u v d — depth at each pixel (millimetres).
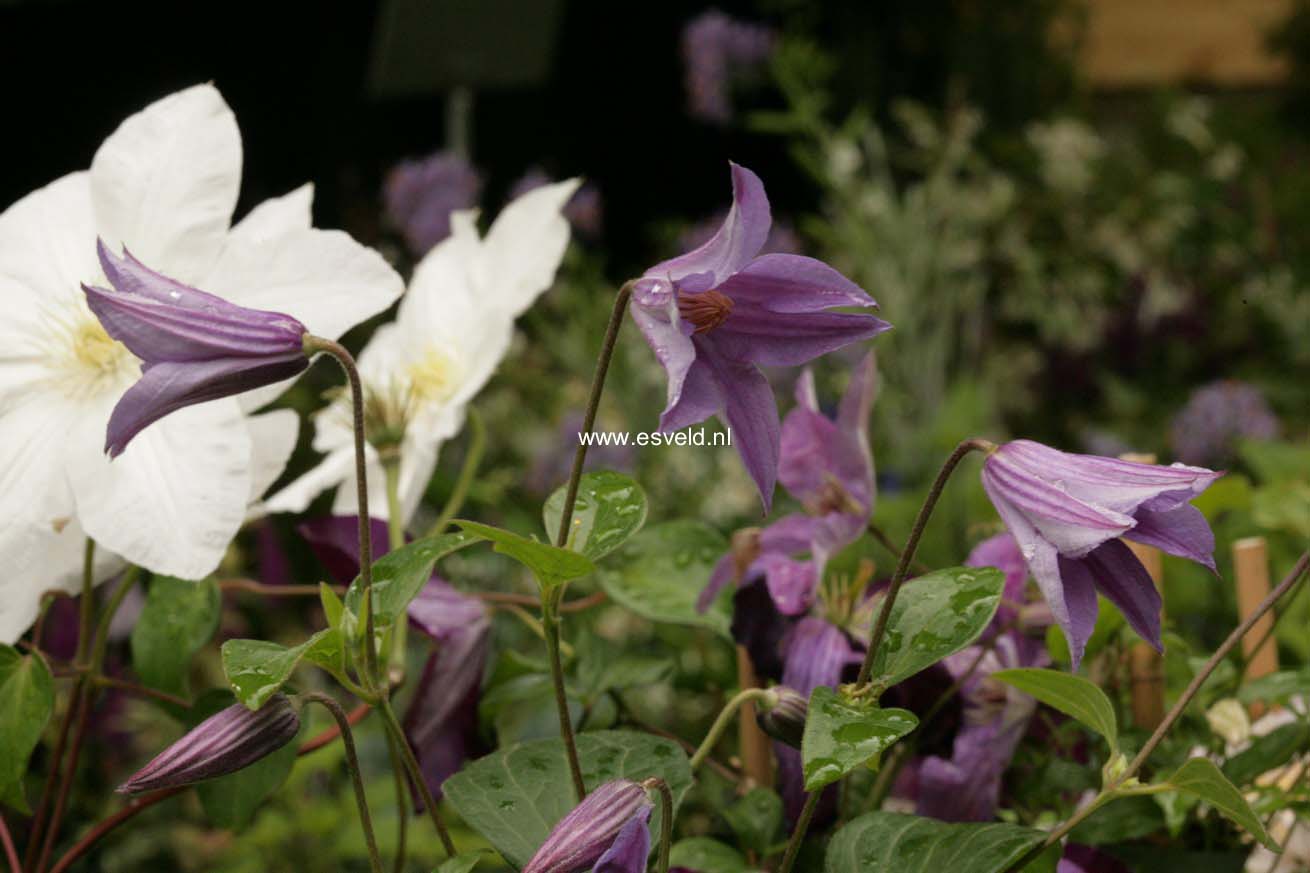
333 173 4406
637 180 5109
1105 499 646
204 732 648
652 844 694
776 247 2779
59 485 740
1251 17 4980
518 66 2330
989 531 873
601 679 841
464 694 784
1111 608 786
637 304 650
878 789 779
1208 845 792
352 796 1285
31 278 757
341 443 842
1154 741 683
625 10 4965
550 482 2018
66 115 4125
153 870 1326
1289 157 4242
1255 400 2463
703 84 2814
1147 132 4258
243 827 776
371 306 740
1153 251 3715
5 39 3984
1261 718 858
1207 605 1187
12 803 753
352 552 804
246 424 767
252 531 1354
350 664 679
